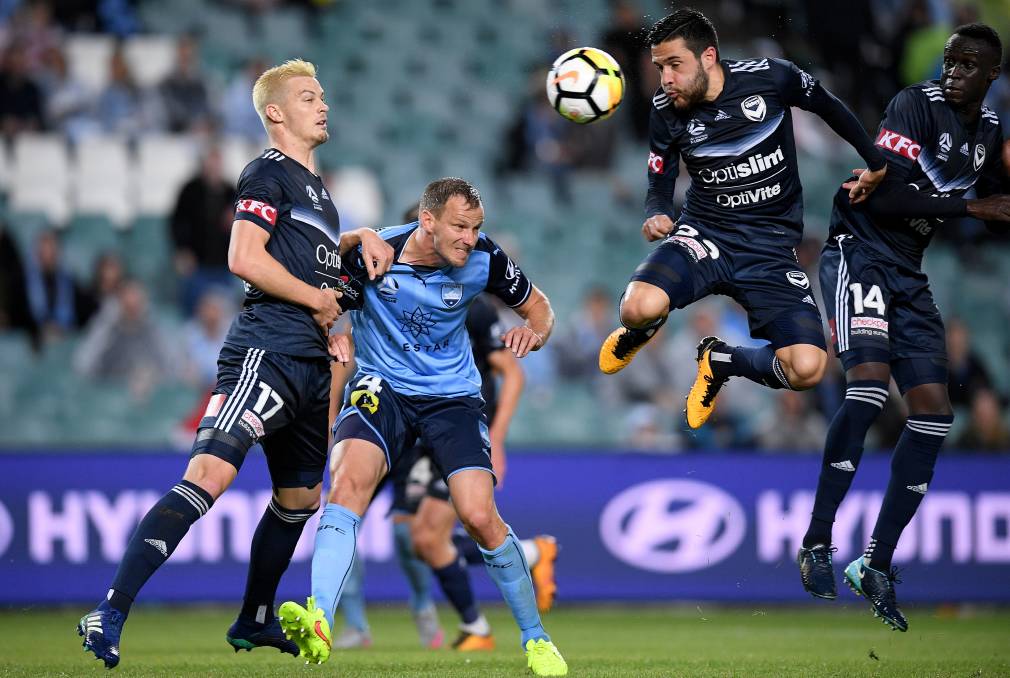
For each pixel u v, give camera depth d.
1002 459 34.72
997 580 34.38
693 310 44.56
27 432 41.09
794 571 34.34
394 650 24.45
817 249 47.03
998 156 19.95
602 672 17.84
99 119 50.12
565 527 33.84
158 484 32.62
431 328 17.72
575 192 52.38
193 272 44.25
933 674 17.94
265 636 18.61
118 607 15.62
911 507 19.56
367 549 32.84
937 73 52.31
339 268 17.56
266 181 16.78
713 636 28.44
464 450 17.30
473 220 16.83
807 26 53.31
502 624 32.28
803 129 54.38
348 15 58.03
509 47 58.12
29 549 32.03
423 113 55.62
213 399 16.61
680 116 19.44
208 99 51.09
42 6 52.75
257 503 32.78
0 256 42.72
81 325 43.34
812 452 34.78
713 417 40.72
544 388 43.09
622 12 54.03
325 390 17.42
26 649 23.12
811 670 18.48
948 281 50.09
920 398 19.48
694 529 34.25
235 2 56.69
